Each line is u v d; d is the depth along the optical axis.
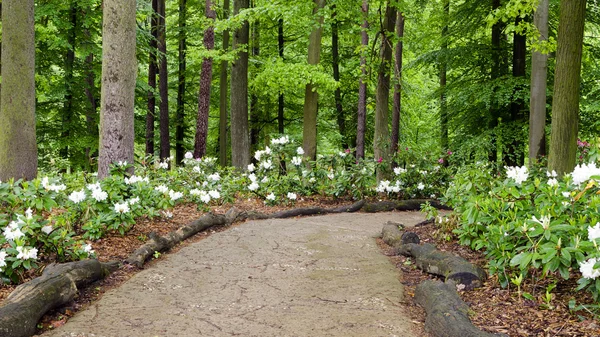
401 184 11.45
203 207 9.35
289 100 20.78
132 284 4.82
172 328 3.71
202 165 11.55
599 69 12.95
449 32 14.91
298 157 11.22
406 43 18.98
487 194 5.79
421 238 6.80
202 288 4.79
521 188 4.80
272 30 19.33
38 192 5.43
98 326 3.72
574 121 6.62
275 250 6.54
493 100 12.85
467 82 14.75
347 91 20.09
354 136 20.33
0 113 8.30
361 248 6.79
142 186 6.94
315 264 5.83
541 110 10.11
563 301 3.84
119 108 8.22
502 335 3.19
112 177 6.62
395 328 3.73
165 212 8.13
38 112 15.33
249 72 17.09
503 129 12.96
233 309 4.17
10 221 5.39
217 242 6.96
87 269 4.65
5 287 4.38
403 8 12.34
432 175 11.80
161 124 18.11
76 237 5.85
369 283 4.98
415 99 20.64
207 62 15.85
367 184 11.39
